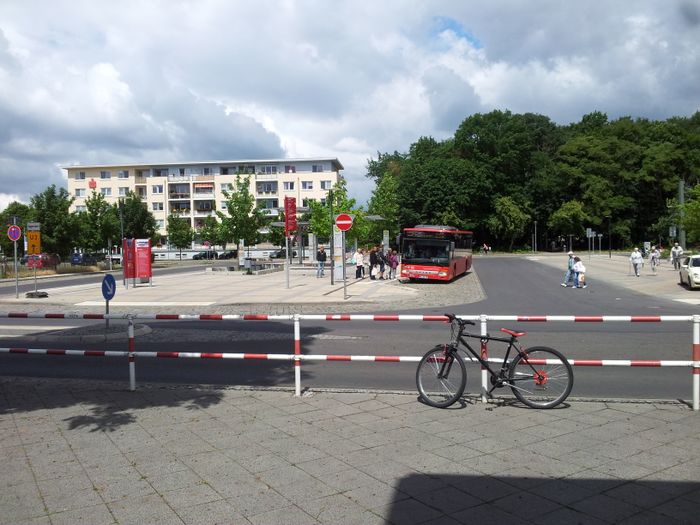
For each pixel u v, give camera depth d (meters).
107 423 6.11
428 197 80.75
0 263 43.03
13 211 71.94
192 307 20.27
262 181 99.25
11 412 6.59
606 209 81.00
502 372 6.68
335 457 4.99
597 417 6.12
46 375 9.17
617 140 84.38
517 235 84.25
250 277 36.59
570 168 82.88
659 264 46.16
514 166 84.38
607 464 4.75
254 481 4.48
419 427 5.84
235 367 9.58
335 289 26.52
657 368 9.09
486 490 4.28
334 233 31.25
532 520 3.81
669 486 4.31
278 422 6.08
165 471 4.71
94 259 57.25
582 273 28.06
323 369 9.34
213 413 6.46
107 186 100.62
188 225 85.00
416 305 20.42
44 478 4.61
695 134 83.12
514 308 19.16
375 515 3.89
